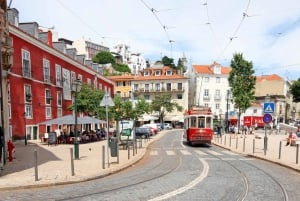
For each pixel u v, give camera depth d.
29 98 31.95
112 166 12.91
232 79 40.38
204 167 13.23
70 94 42.72
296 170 12.34
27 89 31.72
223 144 26.77
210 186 9.07
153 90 75.94
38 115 33.91
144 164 14.52
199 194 8.03
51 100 37.16
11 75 28.50
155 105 70.06
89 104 35.72
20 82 30.25
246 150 20.92
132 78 78.19
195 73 76.81
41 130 34.31
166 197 7.71
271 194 8.12
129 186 9.10
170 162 15.17
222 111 75.94
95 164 13.50
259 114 79.94
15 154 17.83
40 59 34.47
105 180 10.23
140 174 11.43
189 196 7.80
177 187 8.92
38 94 33.97
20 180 9.69
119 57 140.00
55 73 38.44
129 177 10.77
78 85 16.56
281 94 85.06
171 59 112.12
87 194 8.11
